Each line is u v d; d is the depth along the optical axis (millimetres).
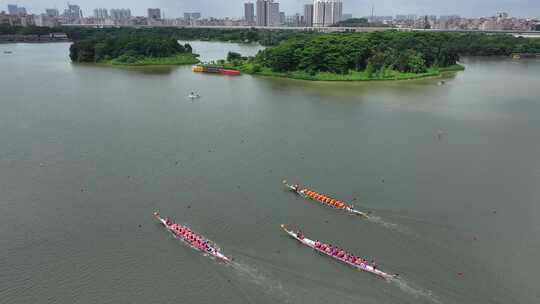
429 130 134875
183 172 97875
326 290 60281
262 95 186750
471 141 124625
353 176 97312
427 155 112000
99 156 107188
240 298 58312
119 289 59906
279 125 136500
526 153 115000
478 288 61094
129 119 141250
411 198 86938
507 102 180875
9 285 60531
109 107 158375
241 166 101875
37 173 96500
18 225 75312
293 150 113438
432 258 67562
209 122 138875
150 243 70438
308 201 85062
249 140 120812
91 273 63094
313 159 107312
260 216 79312
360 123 141250
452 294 59875
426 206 83688
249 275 63000
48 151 110188
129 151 110750
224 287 60406
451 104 174625
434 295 59688
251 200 85250
